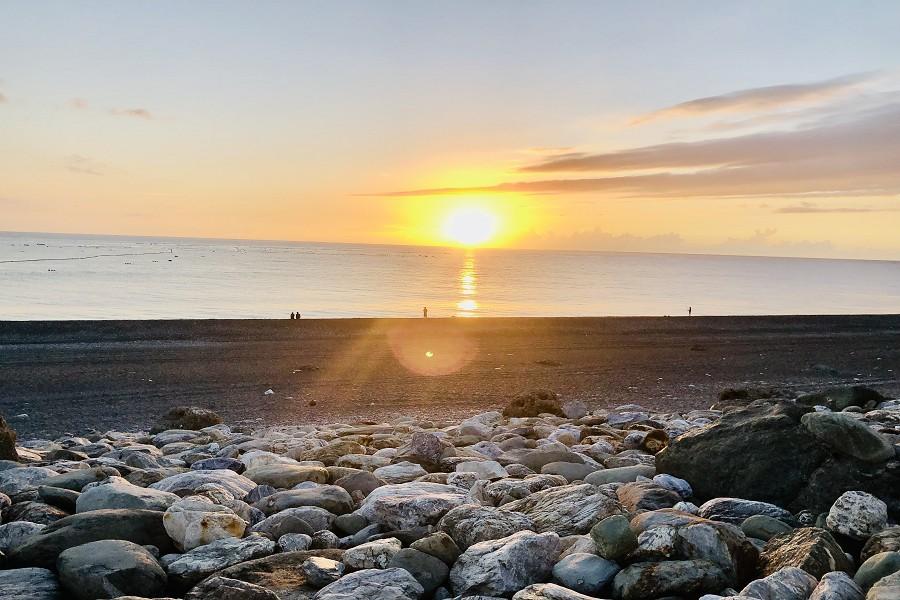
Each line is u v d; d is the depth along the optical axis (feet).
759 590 12.77
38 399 61.21
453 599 13.98
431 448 27.89
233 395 64.49
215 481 21.61
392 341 102.63
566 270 596.29
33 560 15.70
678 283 437.17
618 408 55.67
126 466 25.88
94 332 98.27
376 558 15.23
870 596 12.02
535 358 91.76
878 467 20.51
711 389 72.64
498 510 17.69
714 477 22.25
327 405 60.75
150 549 16.42
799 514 19.12
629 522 16.06
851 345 112.57
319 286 310.04
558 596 12.81
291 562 15.69
